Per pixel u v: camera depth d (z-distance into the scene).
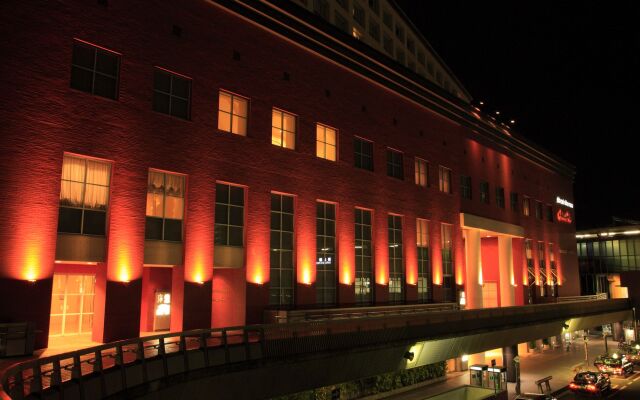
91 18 22.00
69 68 21.12
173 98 25.14
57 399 12.09
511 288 53.12
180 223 25.02
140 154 23.28
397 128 39.19
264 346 20.45
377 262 35.66
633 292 64.19
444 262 42.88
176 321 24.56
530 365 47.72
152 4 24.33
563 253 66.31
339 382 23.84
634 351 54.31
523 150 58.75
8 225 19.02
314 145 31.94
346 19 46.34
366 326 24.78
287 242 30.02
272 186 29.08
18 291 19.06
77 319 27.61
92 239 21.77
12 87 19.42
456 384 36.56
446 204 43.47
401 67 39.31
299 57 31.55
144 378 15.60
